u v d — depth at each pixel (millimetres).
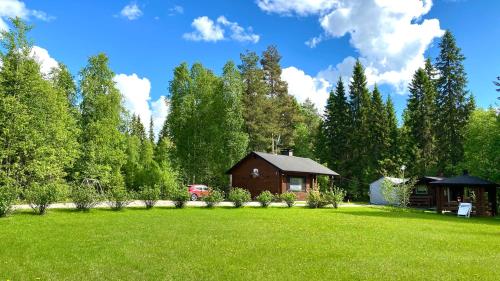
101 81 44094
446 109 54500
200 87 52938
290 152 48812
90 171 41656
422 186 47656
